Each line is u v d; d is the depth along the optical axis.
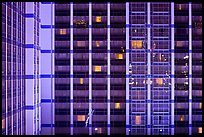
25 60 51.69
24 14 51.53
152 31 62.56
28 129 51.81
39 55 58.78
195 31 62.97
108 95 63.09
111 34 63.00
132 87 62.75
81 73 63.41
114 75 63.03
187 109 62.97
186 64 63.03
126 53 62.72
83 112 63.12
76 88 63.50
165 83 62.78
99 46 63.16
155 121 62.62
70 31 63.09
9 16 44.22
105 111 63.16
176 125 62.91
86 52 63.22
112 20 62.97
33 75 52.41
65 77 63.34
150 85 62.66
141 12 62.50
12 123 45.09
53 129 62.31
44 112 62.19
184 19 62.97
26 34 51.88
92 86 63.41
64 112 62.97
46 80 62.41
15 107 46.59
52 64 62.66
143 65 62.78
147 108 62.66
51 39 62.62
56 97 62.88
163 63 62.75
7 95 43.09
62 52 63.00
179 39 62.97
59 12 62.88
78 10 63.03
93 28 63.16
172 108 62.53
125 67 63.00
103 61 63.12
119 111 63.03
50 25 62.50
